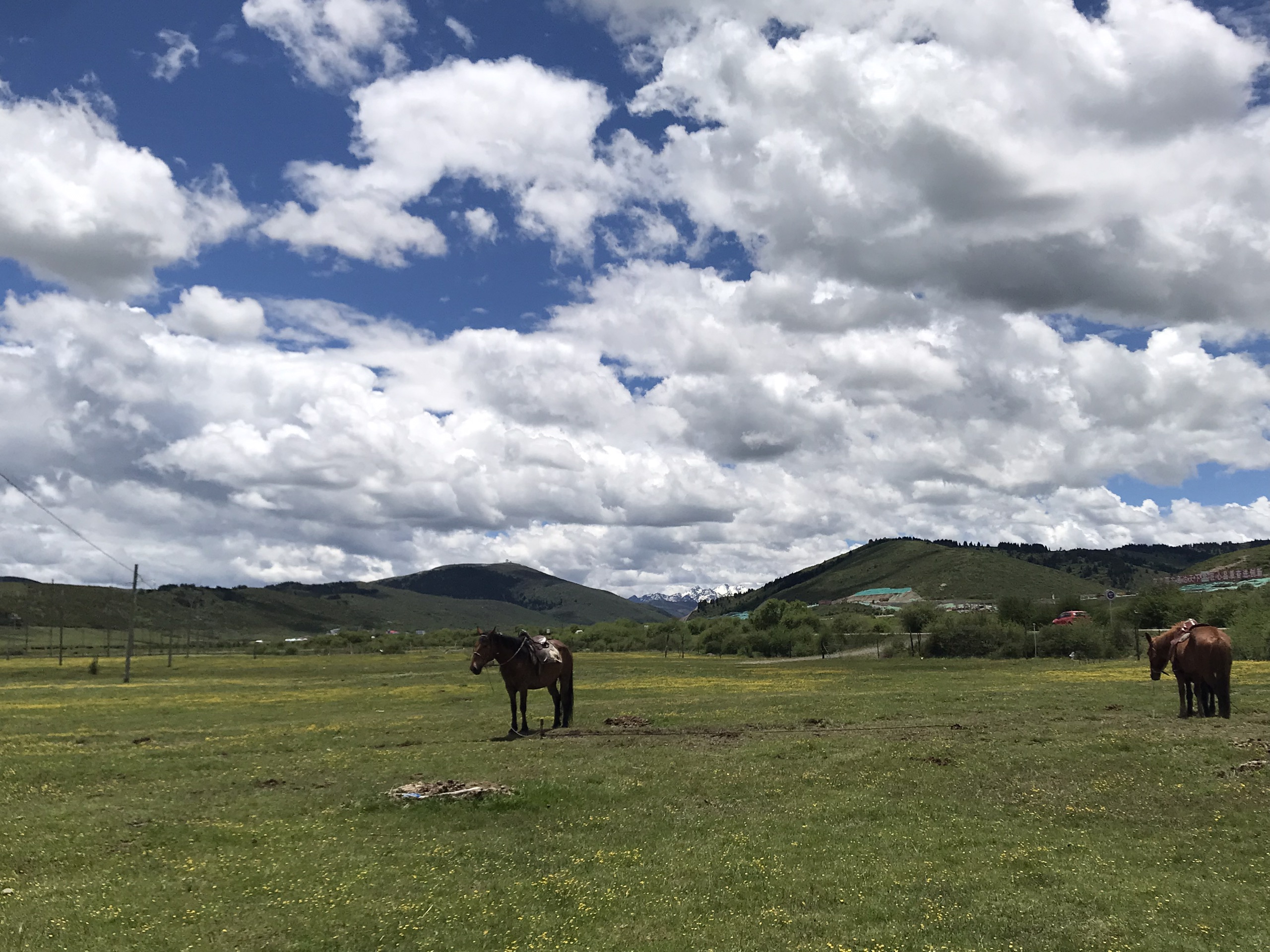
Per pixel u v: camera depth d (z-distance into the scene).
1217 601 89.25
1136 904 10.88
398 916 11.15
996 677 53.75
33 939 10.44
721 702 36.97
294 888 12.38
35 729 34.97
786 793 17.58
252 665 111.25
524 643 27.69
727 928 10.38
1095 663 68.50
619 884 12.15
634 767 20.84
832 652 120.62
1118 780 17.38
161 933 10.64
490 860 13.57
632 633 158.12
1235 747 19.89
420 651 161.12
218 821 16.61
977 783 17.66
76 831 15.98
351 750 25.81
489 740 26.95
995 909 10.80
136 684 73.31
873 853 13.25
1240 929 10.04
